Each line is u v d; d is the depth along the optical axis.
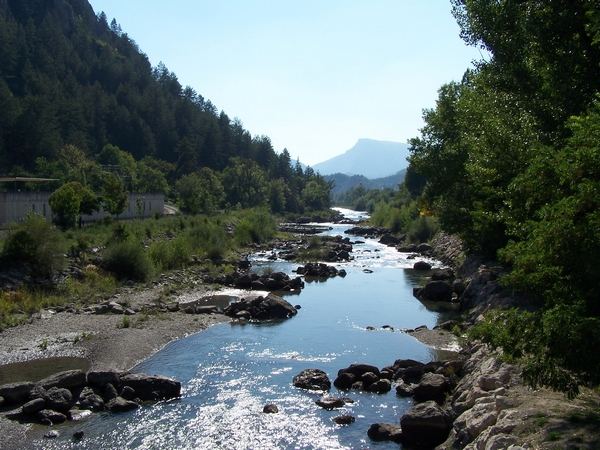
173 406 18.73
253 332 29.06
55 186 79.44
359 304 36.94
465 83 46.53
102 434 16.41
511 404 13.66
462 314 32.34
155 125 162.75
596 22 12.69
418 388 18.95
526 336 11.46
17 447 15.44
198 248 56.44
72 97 140.88
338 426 17.09
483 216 33.72
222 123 193.50
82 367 22.31
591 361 10.27
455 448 14.00
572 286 11.05
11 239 35.75
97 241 47.50
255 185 144.62
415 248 70.50
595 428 11.39
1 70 142.00
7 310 29.98
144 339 26.61
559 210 10.38
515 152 24.27
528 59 23.20
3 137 103.56
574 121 12.53
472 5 25.47
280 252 67.56
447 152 41.88
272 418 17.75
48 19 189.38
